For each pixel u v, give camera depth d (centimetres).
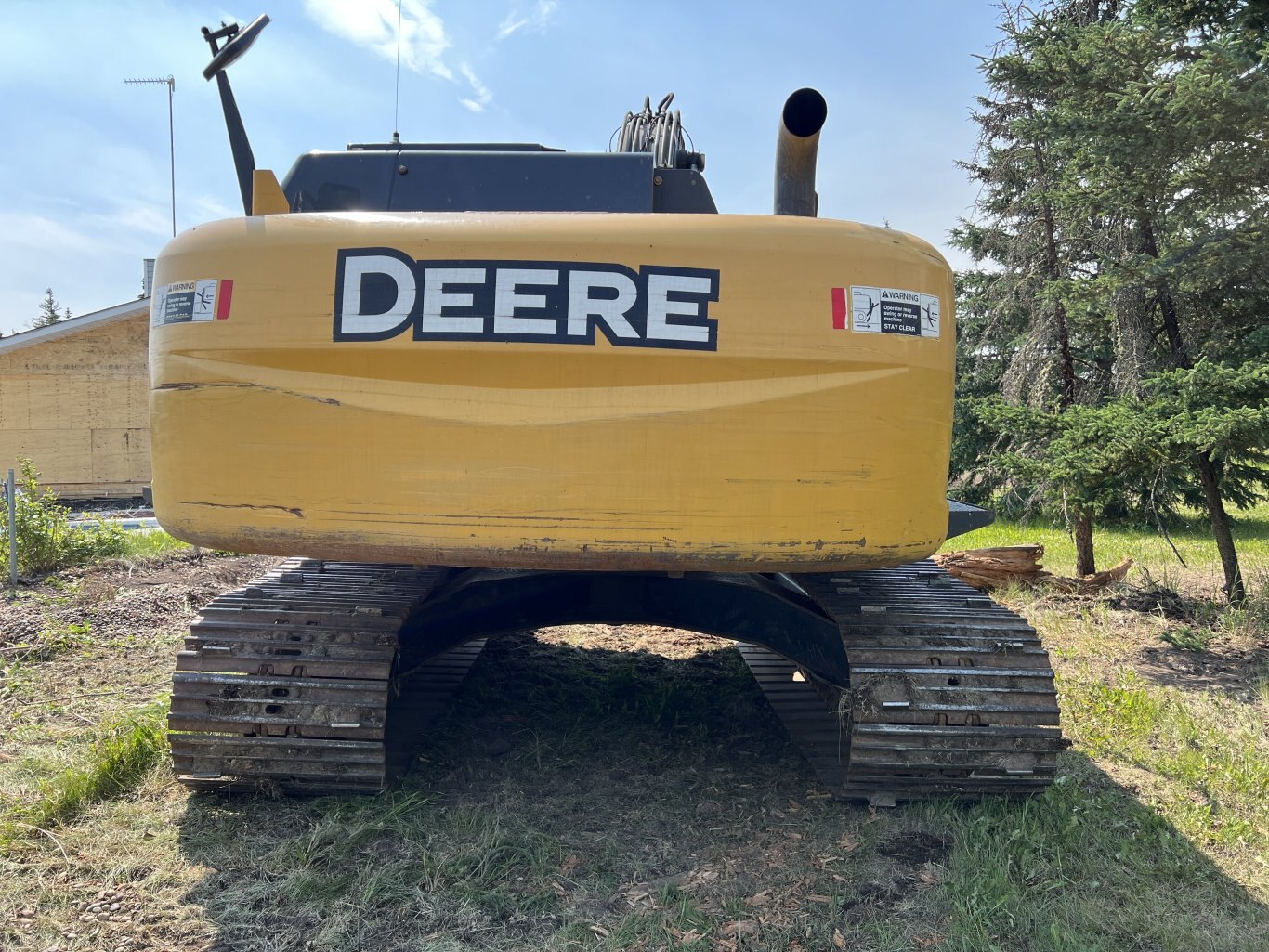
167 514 301
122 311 1706
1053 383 1073
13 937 270
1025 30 762
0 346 1645
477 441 282
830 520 286
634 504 281
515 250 281
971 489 1606
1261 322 756
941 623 364
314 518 289
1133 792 393
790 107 309
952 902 293
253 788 359
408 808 350
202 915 284
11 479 798
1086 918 288
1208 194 705
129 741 393
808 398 283
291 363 290
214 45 365
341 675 342
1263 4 644
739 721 473
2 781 378
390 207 385
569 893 303
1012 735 337
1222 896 309
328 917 284
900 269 292
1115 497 771
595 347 279
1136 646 675
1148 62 695
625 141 524
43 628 632
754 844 338
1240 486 816
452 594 415
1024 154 968
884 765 341
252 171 369
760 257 283
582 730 457
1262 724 494
